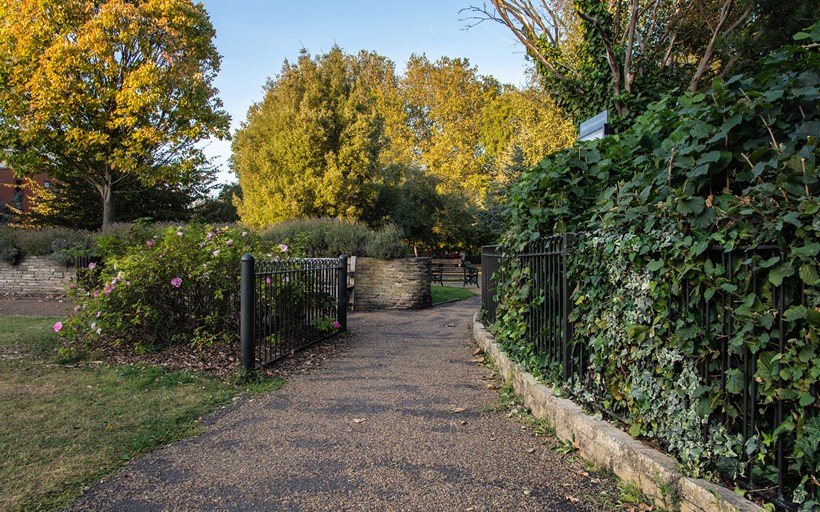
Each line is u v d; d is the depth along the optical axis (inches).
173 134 725.3
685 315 102.0
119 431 142.8
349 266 467.5
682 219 102.9
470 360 246.5
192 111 718.5
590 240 137.7
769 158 98.5
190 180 808.9
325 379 209.0
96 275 295.0
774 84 102.3
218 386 192.9
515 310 207.6
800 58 104.4
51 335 269.1
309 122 845.2
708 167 101.2
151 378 197.8
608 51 353.4
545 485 111.8
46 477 112.9
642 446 109.3
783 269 80.7
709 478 92.8
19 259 509.7
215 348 240.5
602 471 117.9
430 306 498.6
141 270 240.2
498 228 898.1
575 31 522.9
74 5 659.4
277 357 235.1
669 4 453.7
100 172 748.0
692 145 106.5
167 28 690.2
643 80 367.2
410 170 1252.5
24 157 695.1
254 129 995.9
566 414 137.0
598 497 105.8
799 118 98.7
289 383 202.2
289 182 853.2
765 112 98.3
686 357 101.6
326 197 828.6
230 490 109.7
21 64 665.6
